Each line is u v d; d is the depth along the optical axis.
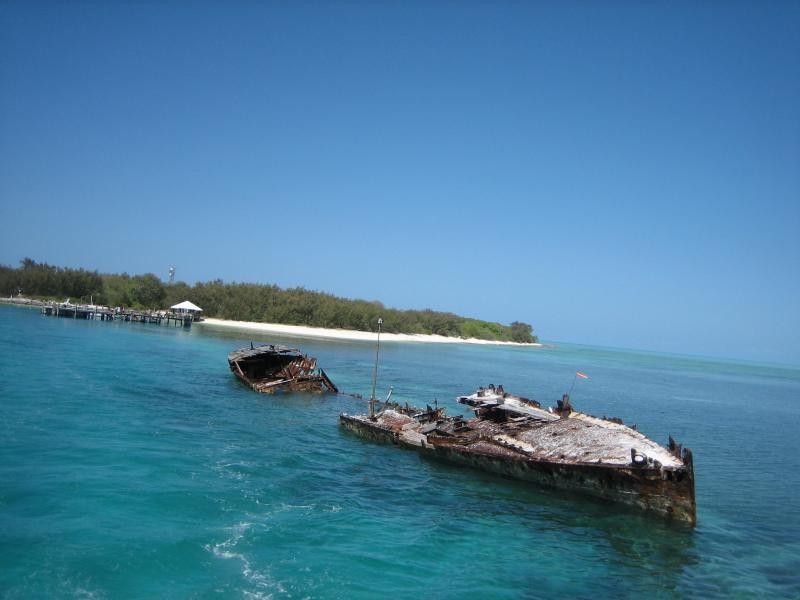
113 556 13.67
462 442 25.17
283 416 33.22
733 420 51.84
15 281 109.38
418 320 160.75
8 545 13.70
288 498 19.22
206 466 21.58
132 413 29.08
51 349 49.34
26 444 21.62
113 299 115.50
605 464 19.84
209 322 109.12
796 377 174.50
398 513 19.06
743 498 24.84
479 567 15.49
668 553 17.47
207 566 13.77
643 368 139.50
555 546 17.39
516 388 61.81
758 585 15.77
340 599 12.95
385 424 29.80
